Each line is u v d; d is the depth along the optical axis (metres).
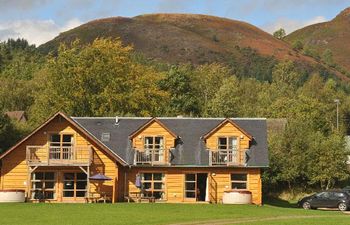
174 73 101.44
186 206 43.94
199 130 52.16
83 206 43.12
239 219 35.31
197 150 50.38
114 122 53.62
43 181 49.28
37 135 49.75
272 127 86.62
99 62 77.00
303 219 35.28
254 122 52.72
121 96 76.00
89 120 53.84
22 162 49.44
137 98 77.38
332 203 47.72
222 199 48.75
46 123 49.41
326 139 68.69
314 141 66.12
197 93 119.69
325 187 66.75
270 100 141.00
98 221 33.12
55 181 49.28
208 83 128.00
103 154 49.53
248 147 50.22
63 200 48.88
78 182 49.44
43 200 48.62
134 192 49.56
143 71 83.06
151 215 36.84
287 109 110.25
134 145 50.62
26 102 118.38
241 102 126.06
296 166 63.66
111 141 51.44
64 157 48.81
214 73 135.50
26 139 49.53
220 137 50.53
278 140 65.88
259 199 49.00
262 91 153.62
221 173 49.50
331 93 158.88
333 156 65.19
